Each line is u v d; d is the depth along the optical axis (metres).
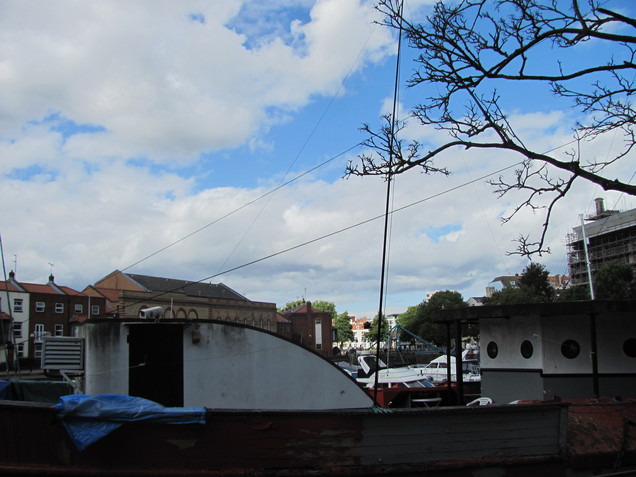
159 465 6.69
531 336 11.66
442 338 74.69
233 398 9.59
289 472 6.98
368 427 7.29
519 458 7.88
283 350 10.16
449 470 7.50
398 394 17.75
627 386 10.95
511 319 12.06
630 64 9.25
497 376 12.23
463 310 12.05
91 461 6.60
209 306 85.19
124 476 6.59
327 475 7.08
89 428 6.50
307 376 10.29
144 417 6.62
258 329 9.98
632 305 10.12
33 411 6.53
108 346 9.09
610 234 81.00
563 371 11.25
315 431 7.11
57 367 8.70
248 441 6.92
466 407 7.71
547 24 9.49
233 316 90.12
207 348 9.53
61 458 6.55
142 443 6.69
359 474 7.18
